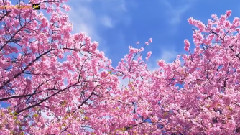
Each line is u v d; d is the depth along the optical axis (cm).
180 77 1427
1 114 903
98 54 1137
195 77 1435
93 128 1162
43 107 1145
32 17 1099
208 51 1415
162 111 1410
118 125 1238
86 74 1134
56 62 1143
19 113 1057
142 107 1313
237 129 1162
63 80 1205
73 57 1144
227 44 1377
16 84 1189
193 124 1241
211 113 1152
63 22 1131
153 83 1493
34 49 1113
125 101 1237
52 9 1161
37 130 1023
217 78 1406
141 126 1307
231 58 1366
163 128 1346
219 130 1121
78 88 1174
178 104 1395
